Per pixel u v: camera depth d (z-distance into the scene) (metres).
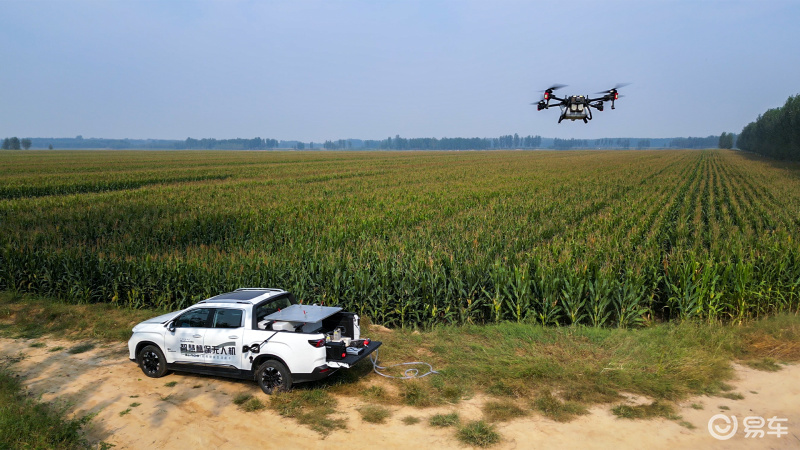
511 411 8.20
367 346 9.75
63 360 11.17
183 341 9.88
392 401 8.80
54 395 9.29
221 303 9.88
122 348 11.98
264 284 15.48
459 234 22.00
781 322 11.98
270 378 9.26
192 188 47.47
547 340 11.24
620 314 13.12
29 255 17.41
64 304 16.03
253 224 26.58
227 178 63.31
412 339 11.95
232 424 8.15
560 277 13.80
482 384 9.30
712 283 13.05
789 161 98.56
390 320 14.24
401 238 21.42
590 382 9.08
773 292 13.80
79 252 17.58
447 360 10.40
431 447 7.27
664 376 9.21
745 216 28.38
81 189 49.19
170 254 18.38
